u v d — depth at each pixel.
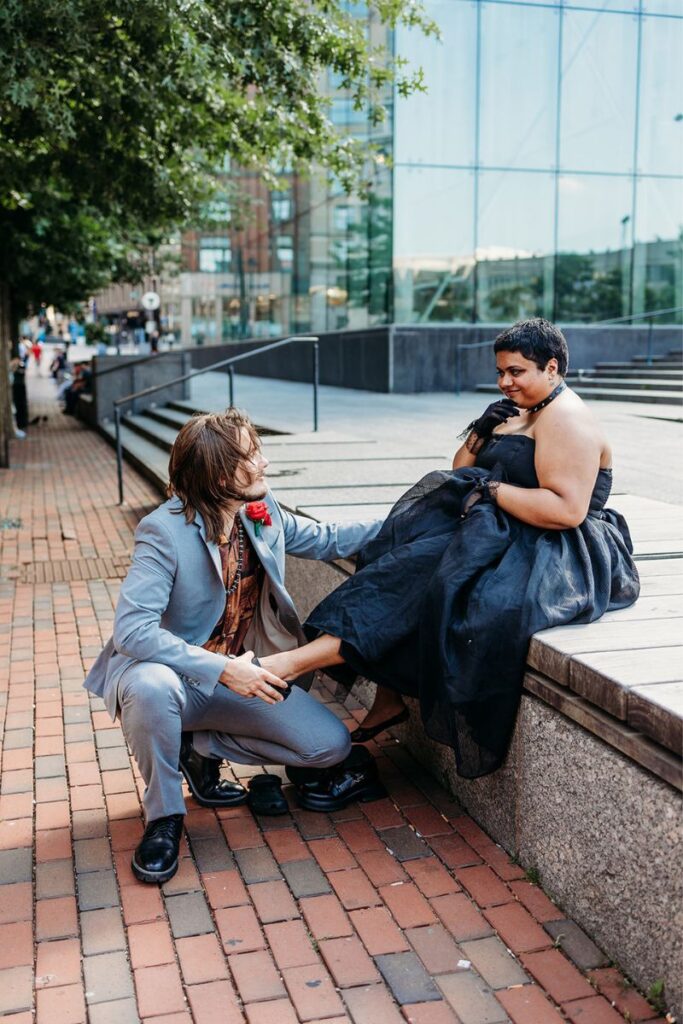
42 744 3.94
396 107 17.59
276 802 3.28
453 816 3.24
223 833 3.17
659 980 2.24
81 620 5.86
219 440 2.90
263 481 3.04
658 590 3.27
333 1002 2.33
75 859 3.02
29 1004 2.34
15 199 12.28
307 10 8.47
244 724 3.19
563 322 18.80
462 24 17.72
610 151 18.59
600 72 18.36
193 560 2.96
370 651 3.04
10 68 6.62
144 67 7.98
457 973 2.42
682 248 19.05
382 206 18.17
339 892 2.79
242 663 2.89
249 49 7.92
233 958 2.51
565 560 2.91
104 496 10.89
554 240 18.56
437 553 3.09
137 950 2.55
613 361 18.64
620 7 18.25
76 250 16.38
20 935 2.62
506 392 3.04
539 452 2.95
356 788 3.33
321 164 10.55
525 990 2.36
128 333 63.81
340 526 3.56
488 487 3.01
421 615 2.98
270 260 27.20
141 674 2.91
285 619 3.29
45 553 7.86
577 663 2.50
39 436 19.22
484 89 17.98
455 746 2.89
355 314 20.14
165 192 10.98
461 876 2.86
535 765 2.75
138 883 2.88
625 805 2.33
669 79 18.64
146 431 15.13
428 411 13.63
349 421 11.90
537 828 2.77
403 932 2.60
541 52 18.12
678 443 8.92
